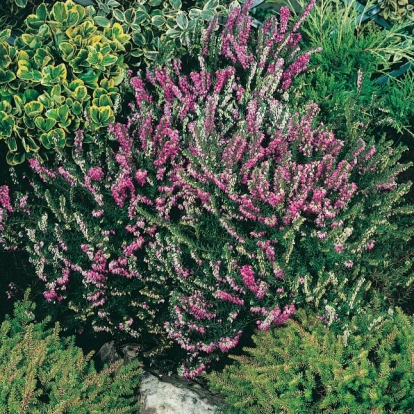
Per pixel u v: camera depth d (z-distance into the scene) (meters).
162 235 1.73
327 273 1.59
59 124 1.78
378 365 1.58
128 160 1.70
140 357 1.70
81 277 1.76
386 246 1.71
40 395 1.57
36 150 1.78
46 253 1.71
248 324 1.72
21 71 1.75
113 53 1.82
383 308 1.67
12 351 1.56
